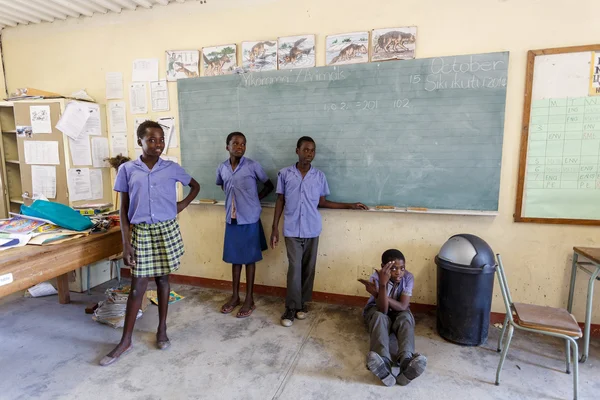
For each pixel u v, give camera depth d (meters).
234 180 2.60
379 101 2.58
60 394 1.80
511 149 2.40
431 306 2.68
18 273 1.75
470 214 2.48
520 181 2.38
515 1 2.27
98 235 2.21
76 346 2.26
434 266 2.63
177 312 2.75
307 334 2.40
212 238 3.18
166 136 3.16
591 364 2.05
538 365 2.04
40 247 1.92
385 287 2.08
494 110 2.37
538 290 2.46
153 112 3.17
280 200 2.62
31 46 3.48
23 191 3.26
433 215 2.60
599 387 1.84
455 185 2.51
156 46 3.09
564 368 2.01
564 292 2.41
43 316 2.68
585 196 2.30
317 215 2.58
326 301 2.91
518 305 1.97
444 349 2.21
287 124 2.80
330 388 1.84
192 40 2.98
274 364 2.06
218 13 2.88
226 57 2.89
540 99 2.29
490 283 2.19
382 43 2.52
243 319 2.62
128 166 2.06
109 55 3.23
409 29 2.46
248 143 2.92
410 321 2.05
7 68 3.60
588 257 2.07
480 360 2.09
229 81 2.89
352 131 2.66
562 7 2.21
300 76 2.72
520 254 2.47
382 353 1.88
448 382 1.89
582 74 2.21
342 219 2.79
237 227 2.63
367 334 2.40
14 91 3.61
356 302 2.84
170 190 2.14
